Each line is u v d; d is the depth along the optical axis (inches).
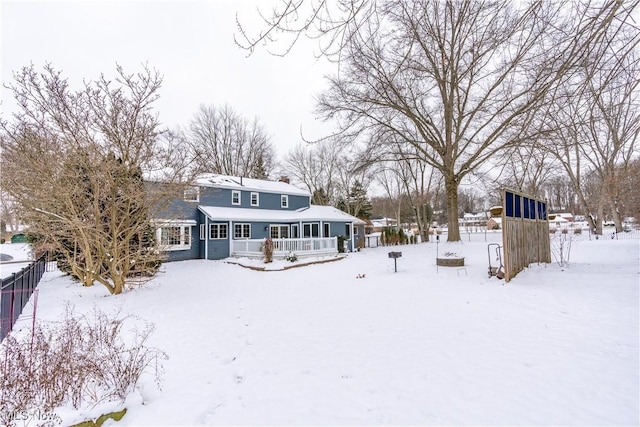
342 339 183.6
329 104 508.7
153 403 120.4
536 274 333.4
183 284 426.3
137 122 358.6
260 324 227.5
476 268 408.2
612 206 881.5
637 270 329.7
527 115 160.1
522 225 362.6
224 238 746.2
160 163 374.9
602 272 327.3
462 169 697.0
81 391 115.8
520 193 349.4
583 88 114.7
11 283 237.6
